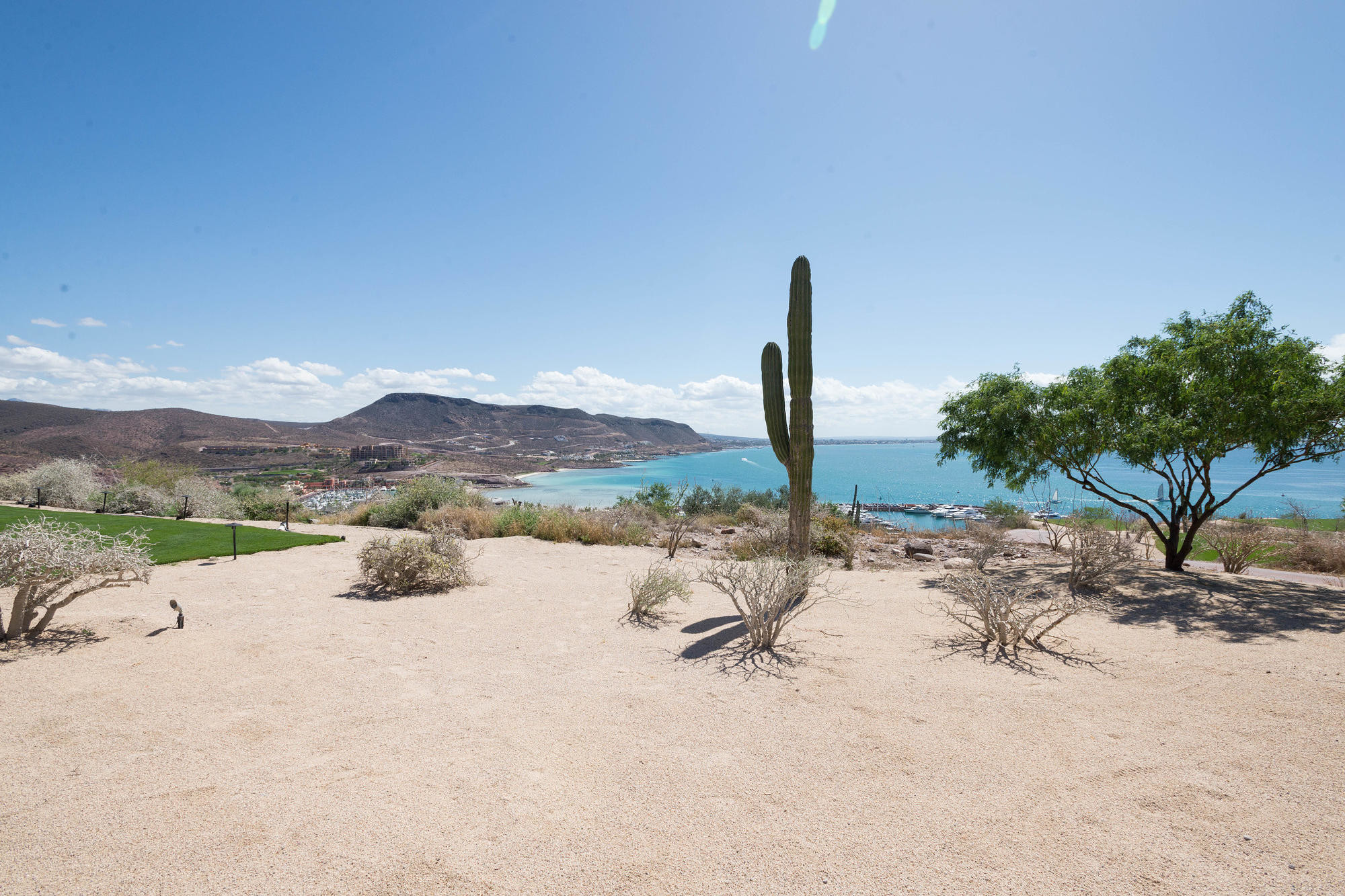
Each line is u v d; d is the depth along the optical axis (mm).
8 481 19734
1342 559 11695
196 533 13188
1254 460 8711
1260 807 3084
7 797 3078
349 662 5488
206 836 2777
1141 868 2605
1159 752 3719
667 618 7438
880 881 2535
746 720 4293
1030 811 3070
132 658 5270
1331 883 2479
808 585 7117
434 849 2711
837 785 3357
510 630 6746
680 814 3057
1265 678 4934
